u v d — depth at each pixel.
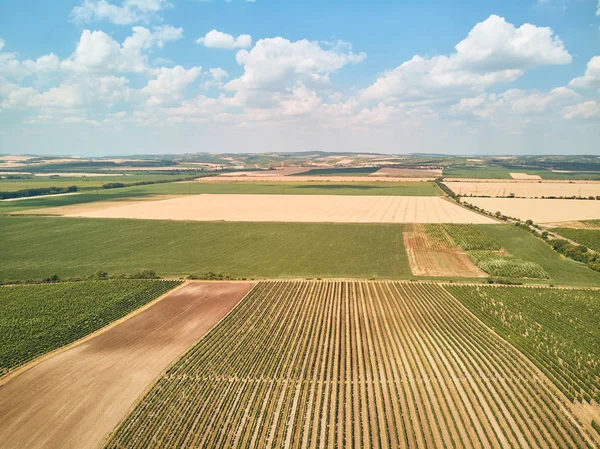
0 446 36.22
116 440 37.03
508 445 36.31
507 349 53.00
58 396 43.28
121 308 66.25
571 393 43.34
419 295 71.56
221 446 36.41
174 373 47.47
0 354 51.53
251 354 51.59
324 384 45.22
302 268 87.06
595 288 74.81
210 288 75.50
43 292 73.06
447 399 42.75
